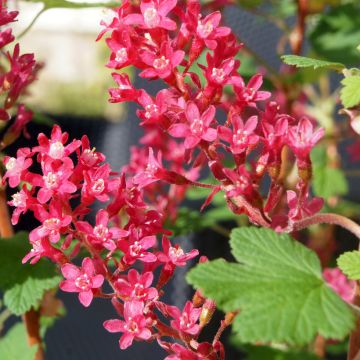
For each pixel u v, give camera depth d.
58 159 0.26
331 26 0.43
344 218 0.25
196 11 0.26
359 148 0.52
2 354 0.36
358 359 0.25
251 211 0.26
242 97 0.26
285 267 0.24
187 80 0.38
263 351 0.34
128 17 0.26
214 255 0.52
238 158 0.25
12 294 0.32
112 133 0.65
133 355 0.53
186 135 0.25
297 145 0.25
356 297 0.26
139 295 0.25
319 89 0.59
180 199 0.40
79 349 0.55
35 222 0.52
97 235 0.25
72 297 0.57
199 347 0.25
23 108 0.32
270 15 0.48
